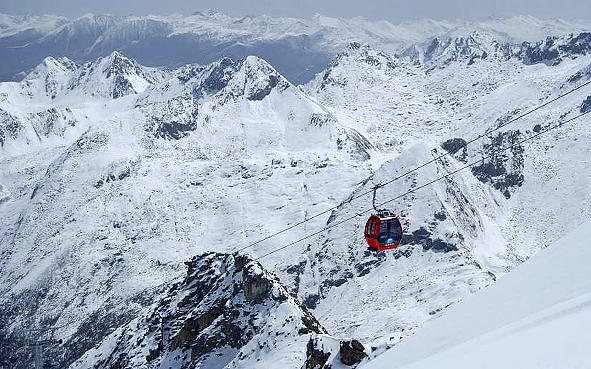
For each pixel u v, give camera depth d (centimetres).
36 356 11131
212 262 13525
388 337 6116
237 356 10281
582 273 3228
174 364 11569
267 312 10825
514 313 3262
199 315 11812
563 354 1927
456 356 2656
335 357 6612
